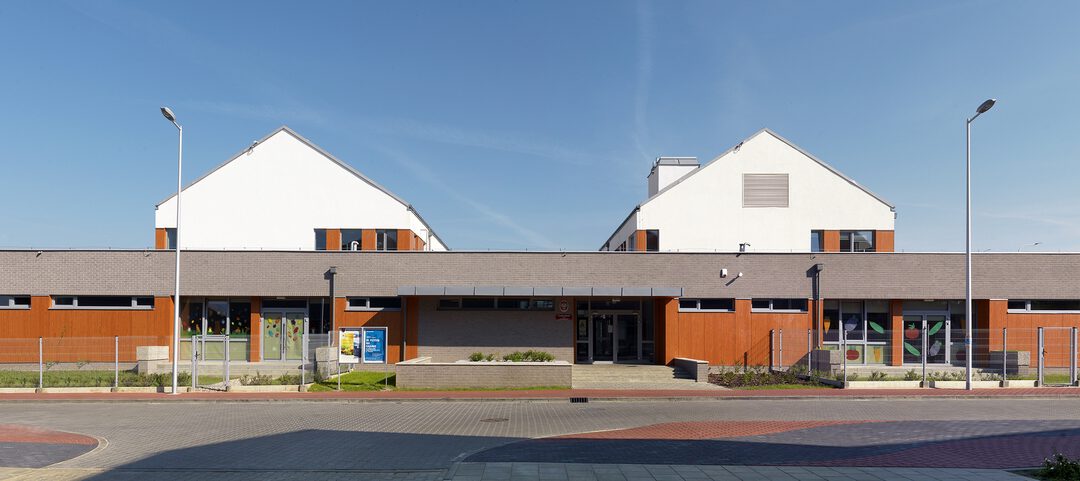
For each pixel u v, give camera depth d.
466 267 25.69
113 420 14.86
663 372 23.44
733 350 25.39
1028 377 21.78
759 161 31.33
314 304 26.19
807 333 24.97
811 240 30.97
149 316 25.41
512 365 20.77
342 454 10.57
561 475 8.78
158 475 9.10
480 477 8.68
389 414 15.66
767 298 25.61
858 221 30.91
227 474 9.13
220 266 25.61
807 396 18.62
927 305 26.05
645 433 12.59
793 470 9.12
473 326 25.48
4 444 11.73
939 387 20.56
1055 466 8.62
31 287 25.36
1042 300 25.47
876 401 18.08
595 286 25.50
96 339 24.02
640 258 25.73
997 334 22.39
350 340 21.17
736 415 15.27
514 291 24.50
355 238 30.64
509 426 13.66
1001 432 12.52
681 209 31.16
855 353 25.23
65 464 9.95
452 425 13.82
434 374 20.75
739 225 31.03
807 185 31.19
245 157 30.77
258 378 21.55
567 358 25.41
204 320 25.89
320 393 19.47
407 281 25.62
